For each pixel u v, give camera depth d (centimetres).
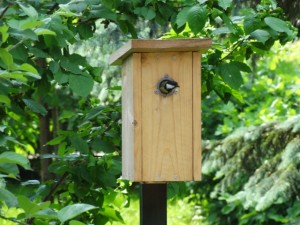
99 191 631
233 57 603
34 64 535
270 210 1201
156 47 482
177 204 1603
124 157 544
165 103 498
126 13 597
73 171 605
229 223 1351
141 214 502
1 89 496
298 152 1011
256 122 1285
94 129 636
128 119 518
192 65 501
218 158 1158
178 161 499
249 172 1124
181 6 594
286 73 1460
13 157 359
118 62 568
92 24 591
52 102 1413
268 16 577
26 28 413
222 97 650
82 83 527
